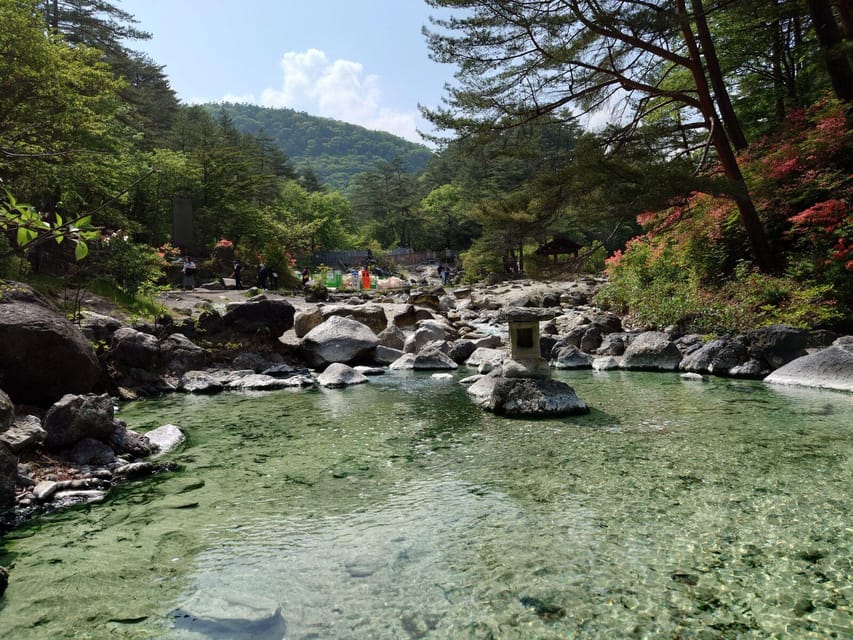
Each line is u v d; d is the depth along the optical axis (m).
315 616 2.95
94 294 14.34
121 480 5.27
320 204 81.75
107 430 5.92
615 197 12.84
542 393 7.72
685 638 2.67
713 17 17.17
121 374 10.10
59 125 15.22
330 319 14.01
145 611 3.04
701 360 10.70
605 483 4.86
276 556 3.68
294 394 9.91
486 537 3.87
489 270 48.06
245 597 3.13
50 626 2.91
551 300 26.42
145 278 16.59
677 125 15.12
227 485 5.14
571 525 4.01
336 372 10.99
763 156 14.60
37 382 7.57
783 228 14.52
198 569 3.53
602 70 14.55
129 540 3.97
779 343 9.82
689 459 5.43
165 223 36.44
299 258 60.19
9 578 3.43
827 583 3.11
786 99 19.67
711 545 3.61
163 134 51.84
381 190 103.12
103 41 40.69
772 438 6.02
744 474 4.93
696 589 3.10
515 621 2.86
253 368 12.41
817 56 14.27
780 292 12.34
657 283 16.56
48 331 7.60
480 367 11.95
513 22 14.39
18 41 13.67
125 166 26.34
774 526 3.86
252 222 41.81
